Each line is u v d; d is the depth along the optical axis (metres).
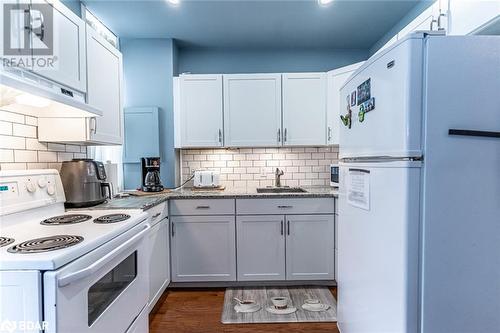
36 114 1.59
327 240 2.40
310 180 3.05
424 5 2.18
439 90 0.95
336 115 2.71
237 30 2.71
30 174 1.39
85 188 1.71
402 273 0.98
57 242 1.00
